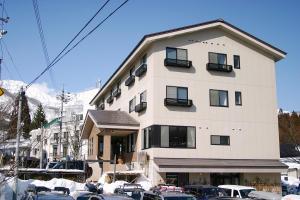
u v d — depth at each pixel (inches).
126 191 683.4
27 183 816.9
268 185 1163.9
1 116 653.9
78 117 2669.8
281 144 2103.8
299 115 2368.4
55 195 503.2
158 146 1081.4
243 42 1250.6
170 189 747.4
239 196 724.7
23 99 816.9
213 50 1203.9
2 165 599.8
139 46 1177.4
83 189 890.7
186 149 1109.7
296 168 1818.4
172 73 1139.3
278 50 1259.8
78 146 2023.9
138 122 1218.6
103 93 1769.2
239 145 1175.6
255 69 1247.5
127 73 1396.4
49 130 2352.4
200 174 1107.9
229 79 1205.1
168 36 1135.0
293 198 659.4
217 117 1166.3
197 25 1171.3
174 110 1121.4
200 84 1165.1
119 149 1376.7
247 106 1211.2
